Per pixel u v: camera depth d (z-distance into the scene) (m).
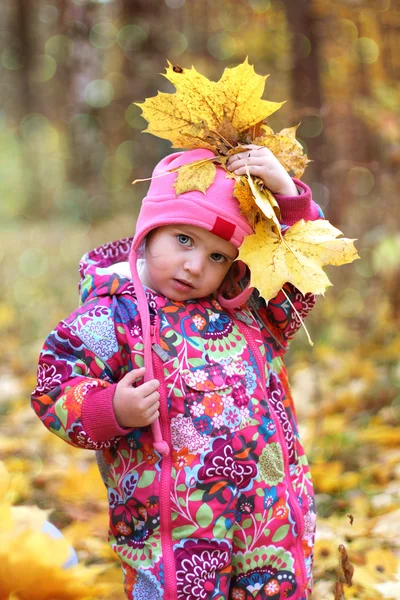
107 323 1.62
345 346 4.38
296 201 1.68
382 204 4.38
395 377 3.74
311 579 1.75
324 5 4.45
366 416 3.46
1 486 1.55
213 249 1.63
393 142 3.93
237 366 1.66
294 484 1.71
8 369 4.61
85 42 5.66
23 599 1.38
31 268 6.89
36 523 1.68
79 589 1.41
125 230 6.93
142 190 7.23
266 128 1.74
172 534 1.57
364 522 2.49
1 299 6.04
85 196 8.00
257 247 1.61
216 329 1.67
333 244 1.62
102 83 5.88
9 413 3.81
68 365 1.59
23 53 10.61
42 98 11.38
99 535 2.46
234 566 1.62
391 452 3.04
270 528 1.62
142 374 1.55
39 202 11.59
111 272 1.70
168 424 1.58
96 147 7.27
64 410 1.55
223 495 1.57
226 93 1.65
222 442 1.58
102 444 1.57
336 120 4.69
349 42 4.55
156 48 5.62
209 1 6.20
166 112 1.67
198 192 1.62
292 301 1.80
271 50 5.39
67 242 7.62
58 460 3.21
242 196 1.61
